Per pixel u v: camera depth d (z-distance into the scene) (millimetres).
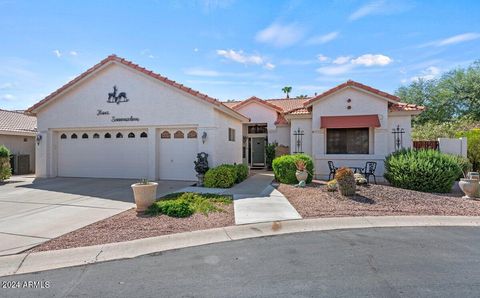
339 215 8477
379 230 7312
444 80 32031
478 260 5340
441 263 5199
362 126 15531
